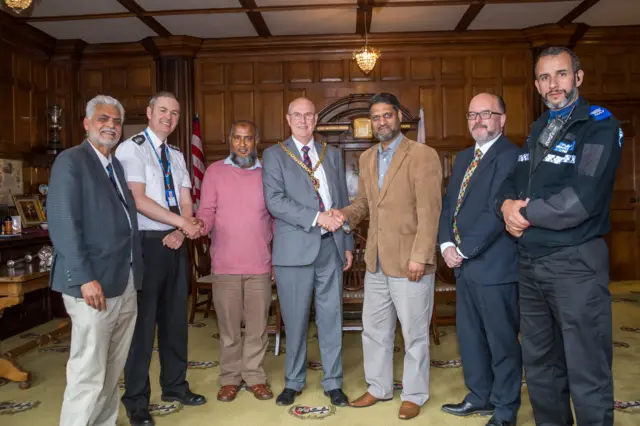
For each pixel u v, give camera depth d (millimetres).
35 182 6742
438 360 3902
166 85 7285
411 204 2863
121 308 2480
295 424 2758
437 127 7320
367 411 2924
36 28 6664
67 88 7250
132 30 6840
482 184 2662
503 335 2650
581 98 2184
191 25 6711
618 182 7344
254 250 3104
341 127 7180
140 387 2809
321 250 3020
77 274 2256
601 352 2088
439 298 4309
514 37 7133
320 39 7211
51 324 5543
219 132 7449
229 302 3125
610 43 7207
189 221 2828
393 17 6574
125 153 2828
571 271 2105
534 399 2391
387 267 2859
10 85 6246
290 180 3029
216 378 3549
